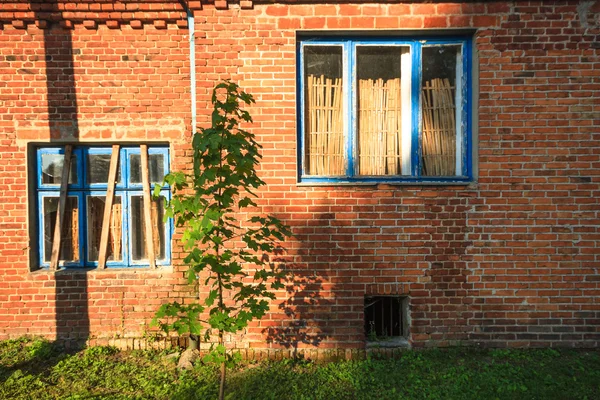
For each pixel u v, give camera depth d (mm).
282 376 4816
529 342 5273
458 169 5539
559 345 5266
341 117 5559
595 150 5262
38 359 5289
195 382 4754
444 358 5121
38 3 5477
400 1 5195
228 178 3584
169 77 5711
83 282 5691
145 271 5734
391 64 5586
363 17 5234
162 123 5711
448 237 5309
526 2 5219
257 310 3818
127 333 5688
